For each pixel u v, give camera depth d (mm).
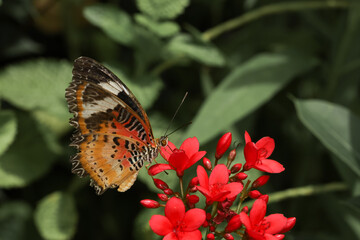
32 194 709
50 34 722
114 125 559
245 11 741
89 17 646
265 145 553
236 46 717
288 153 752
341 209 650
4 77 675
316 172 716
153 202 553
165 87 760
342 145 611
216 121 634
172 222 531
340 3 666
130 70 686
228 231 539
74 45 707
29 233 692
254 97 642
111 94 557
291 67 655
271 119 766
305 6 671
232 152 560
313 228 705
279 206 685
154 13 651
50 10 692
